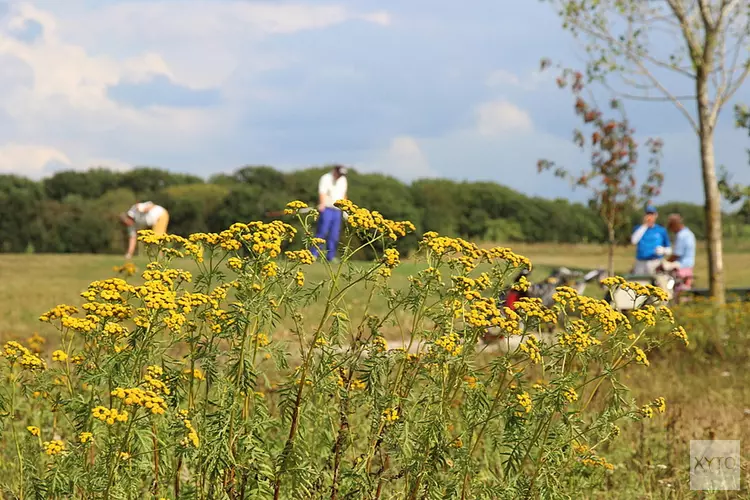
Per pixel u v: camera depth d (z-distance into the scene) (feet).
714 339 35.94
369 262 13.91
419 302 12.30
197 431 11.41
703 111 44.01
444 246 12.60
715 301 40.11
